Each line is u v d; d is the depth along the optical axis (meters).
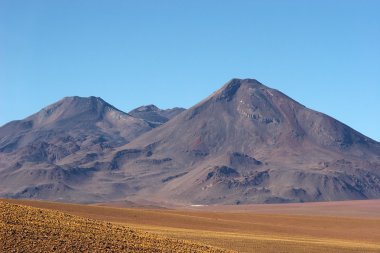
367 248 102.81
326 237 137.25
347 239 134.75
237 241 97.19
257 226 149.38
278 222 175.12
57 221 59.03
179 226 130.62
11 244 48.38
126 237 58.69
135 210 152.62
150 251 54.62
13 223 53.97
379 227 171.50
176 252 56.19
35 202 144.12
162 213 153.12
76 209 140.50
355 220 186.12
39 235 51.94
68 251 49.69
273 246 95.19
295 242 104.69
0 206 60.00
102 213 139.12
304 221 179.75
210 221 148.12
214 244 90.31
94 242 53.66
